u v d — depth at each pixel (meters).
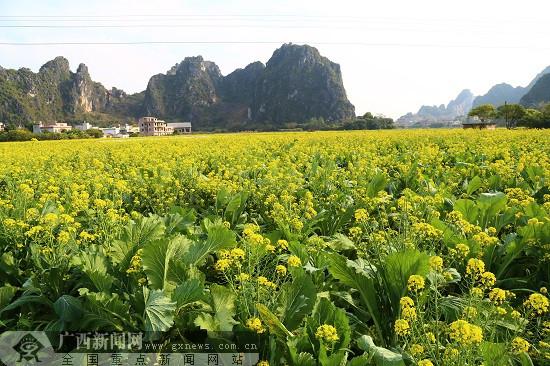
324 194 8.59
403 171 10.12
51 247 4.56
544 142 19.19
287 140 25.78
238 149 19.39
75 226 5.39
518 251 4.67
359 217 5.18
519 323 3.39
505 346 2.94
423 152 14.89
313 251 4.83
